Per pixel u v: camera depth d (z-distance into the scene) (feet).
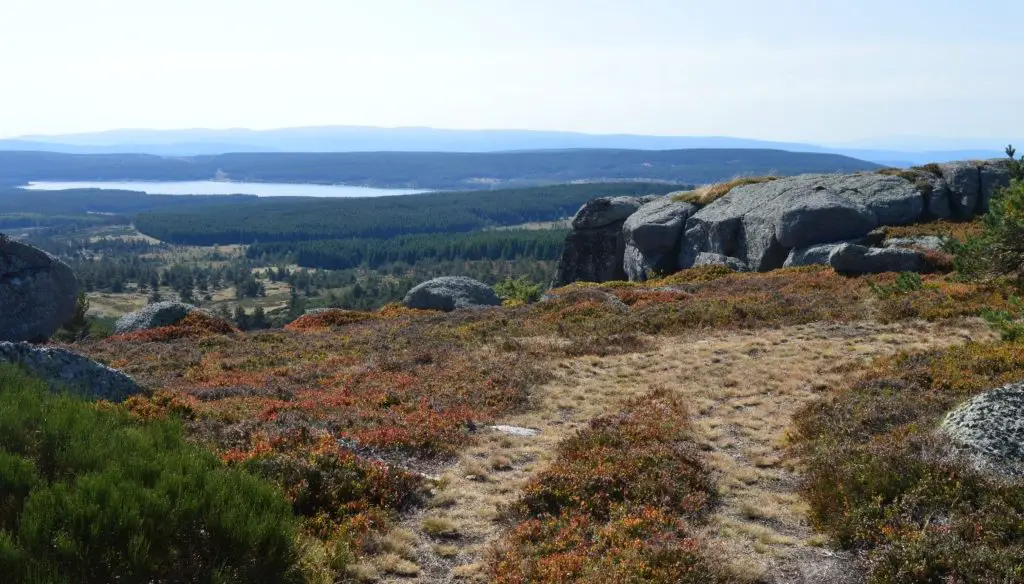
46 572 22.31
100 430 34.91
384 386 68.39
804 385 64.34
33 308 110.93
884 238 135.33
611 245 219.20
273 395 64.59
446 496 39.58
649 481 39.34
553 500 38.04
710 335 90.84
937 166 162.91
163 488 27.96
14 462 27.71
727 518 36.73
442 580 30.09
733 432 53.06
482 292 152.05
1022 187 83.05
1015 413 38.68
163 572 24.81
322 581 27.78
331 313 129.90
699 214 182.19
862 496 35.42
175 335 110.01
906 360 63.87
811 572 30.55
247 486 30.68
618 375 73.10
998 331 71.82
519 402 62.95
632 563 29.17
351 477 38.55
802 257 140.05
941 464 35.37
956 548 28.58
